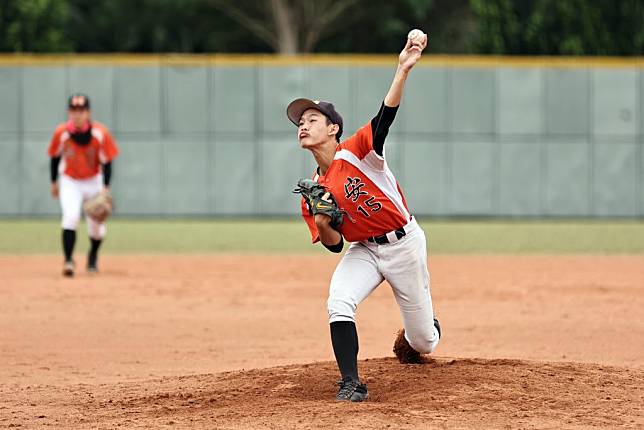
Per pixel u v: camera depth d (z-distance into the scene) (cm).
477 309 3206
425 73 7744
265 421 1577
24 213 7669
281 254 5222
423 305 1789
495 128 7788
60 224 7312
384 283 3969
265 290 3700
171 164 7731
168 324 2908
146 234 6519
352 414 1595
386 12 11956
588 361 2302
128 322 2939
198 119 7719
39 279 3953
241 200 7756
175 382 1967
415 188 7769
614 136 7819
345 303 1719
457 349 2478
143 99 7706
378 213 1709
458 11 12194
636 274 4219
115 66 7681
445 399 1678
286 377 1897
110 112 7688
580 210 7819
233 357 2391
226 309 3219
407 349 1961
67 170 3991
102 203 3953
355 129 7731
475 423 1548
